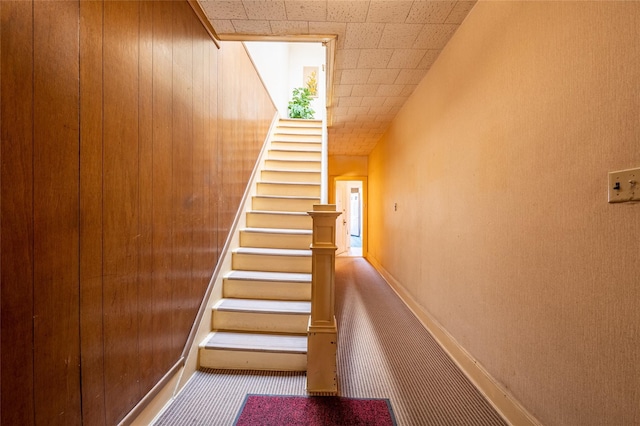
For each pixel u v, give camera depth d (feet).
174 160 5.35
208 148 6.88
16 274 2.63
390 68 8.73
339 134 16.39
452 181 7.07
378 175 18.11
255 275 8.00
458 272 6.72
